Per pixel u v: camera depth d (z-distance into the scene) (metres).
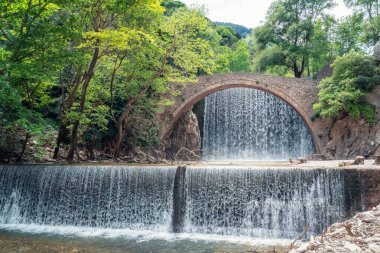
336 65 26.19
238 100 36.12
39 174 15.59
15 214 15.41
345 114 26.39
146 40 20.44
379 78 25.09
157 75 22.78
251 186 13.68
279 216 13.28
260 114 35.38
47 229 13.63
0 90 14.51
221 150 36.12
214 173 14.08
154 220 14.35
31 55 16.36
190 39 23.28
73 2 16.34
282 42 36.81
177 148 32.62
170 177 14.47
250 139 35.38
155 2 19.22
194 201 14.12
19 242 11.10
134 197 14.68
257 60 36.91
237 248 10.61
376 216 8.87
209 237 12.59
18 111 17.25
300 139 33.88
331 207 12.93
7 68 14.71
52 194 15.28
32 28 17.34
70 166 15.41
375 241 6.75
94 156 23.70
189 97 29.31
